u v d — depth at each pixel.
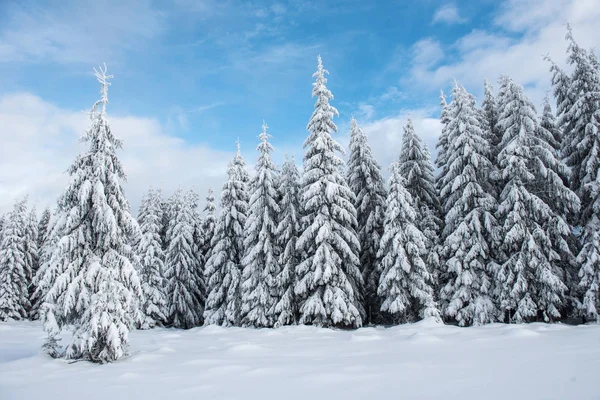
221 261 28.56
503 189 23.03
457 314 21.17
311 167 24.56
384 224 23.27
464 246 22.05
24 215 43.22
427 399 6.48
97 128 14.59
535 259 19.47
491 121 27.02
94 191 13.91
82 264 13.73
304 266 23.00
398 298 21.56
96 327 12.12
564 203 20.97
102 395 8.08
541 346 10.92
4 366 11.53
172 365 11.33
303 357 12.12
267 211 26.36
